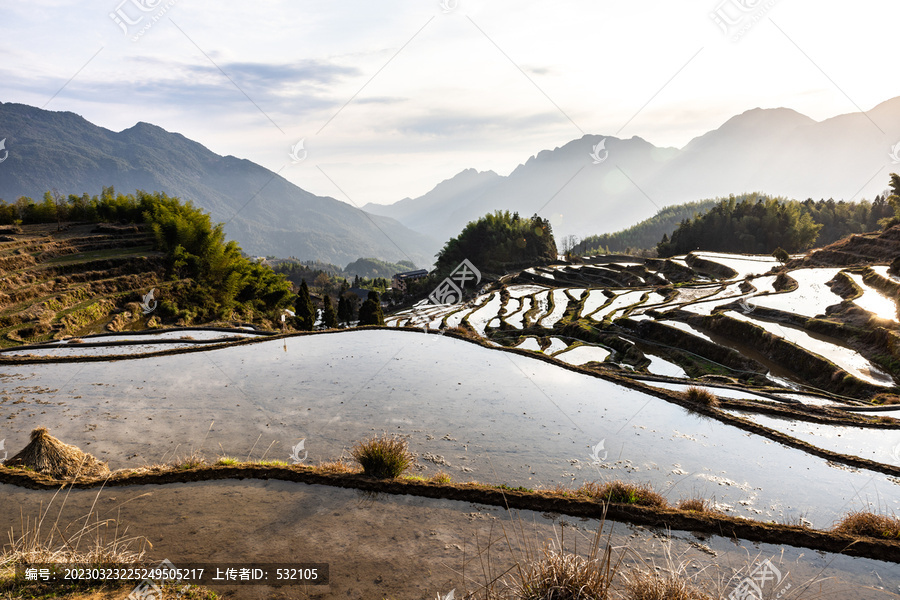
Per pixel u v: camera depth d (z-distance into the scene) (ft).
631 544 19.40
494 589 15.28
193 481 24.22
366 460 25.52
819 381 71.10
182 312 126.21
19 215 180.65
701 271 198.29
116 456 30.58
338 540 18.78
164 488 23.48
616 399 46.50
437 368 55.52
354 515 20.97
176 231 147.84
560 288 205.98
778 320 96.37
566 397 46.34
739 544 20.06
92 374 50.90
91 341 71.00
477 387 48.52
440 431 36.65
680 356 91.50
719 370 82.07
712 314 103.91
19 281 111.55
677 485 29.48
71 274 122.93
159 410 39.58
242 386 47.11
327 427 36.52
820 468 32.76
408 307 287.89
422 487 23.41
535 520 21.07
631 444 35.86
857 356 75.00
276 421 37.55
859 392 63.67
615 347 100.68
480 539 19.13
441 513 21.39
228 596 14.73
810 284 125.90
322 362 57.57
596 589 12.89
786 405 50.06
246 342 68.49
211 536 18.86
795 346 79.71
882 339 74.59
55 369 52.95
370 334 75.31
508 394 46.62
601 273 245.65
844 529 22.41
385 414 39.96
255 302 171.22
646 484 29.17
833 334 84.79
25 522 19.98
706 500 27.45
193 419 37.63
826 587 17.20
